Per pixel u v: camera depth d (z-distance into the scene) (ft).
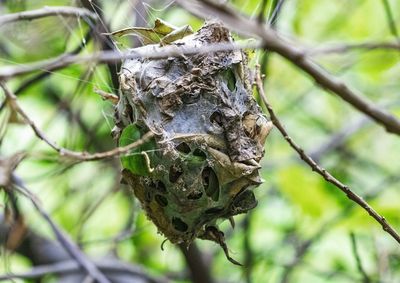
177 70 18.06
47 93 33.99
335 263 35.04
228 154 17.95
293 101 37.42
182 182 17.83
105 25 20.59
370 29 34.30
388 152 39.19
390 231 18.21
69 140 27.40
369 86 35.17
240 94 18.34
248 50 18.83
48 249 30.27
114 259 33.17
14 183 20.65
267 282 34.04
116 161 31.94
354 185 37.35
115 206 34.91
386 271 30.91
